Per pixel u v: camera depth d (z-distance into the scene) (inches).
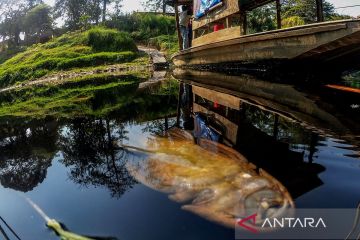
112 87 356.8
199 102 199.8
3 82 800.9
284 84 236.7
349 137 99.8
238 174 75.2
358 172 73.3
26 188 80.1
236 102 180.9
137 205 66.3
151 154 95.2
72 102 255.4
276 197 63.8
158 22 1219.9
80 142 120.7
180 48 528.1
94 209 66.0
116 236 56.1
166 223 58.8
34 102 285.4
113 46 935.0
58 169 92.4
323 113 135.9
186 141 106.3
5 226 62.4
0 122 186.7
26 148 119.8
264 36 249.3
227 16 318.0
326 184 67.9
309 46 210.2
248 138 104.8
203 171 78.1
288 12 730.2
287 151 89.7
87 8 1688.0
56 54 896.9
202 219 59.4
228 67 390.6
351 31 175.9
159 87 310.7
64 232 57.9
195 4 426.6
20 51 1513.3
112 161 94.7
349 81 238.5
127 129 136.3
